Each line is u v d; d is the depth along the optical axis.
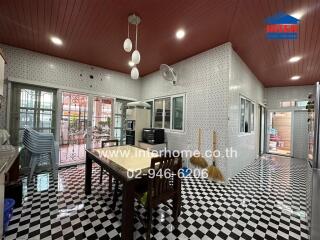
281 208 2.29
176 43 3.09
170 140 4.23
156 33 2.75
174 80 4.01
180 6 2.10
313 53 3.29
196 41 3.01
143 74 5.16
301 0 1.91
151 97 4.96
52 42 3.16
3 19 2.44
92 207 2.22
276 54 3.41
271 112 6.52
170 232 1.79
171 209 2.02
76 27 2.64
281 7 2.04
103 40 3.05
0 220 1.45
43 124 3.80
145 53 3.56
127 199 1.57
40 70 3.64
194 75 3.63
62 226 1.84
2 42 3.17
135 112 4.54
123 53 3.63
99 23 2.51
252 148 4.93
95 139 4.57
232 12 2.19
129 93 5.19
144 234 1.76
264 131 6.52
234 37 2.84
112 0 2.01
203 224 1.93
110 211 2.13
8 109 3.30
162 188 1.79
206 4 2.05
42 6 2.14
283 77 5.05
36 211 2.11
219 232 1.80
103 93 4.62
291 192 2.81
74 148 4.24
